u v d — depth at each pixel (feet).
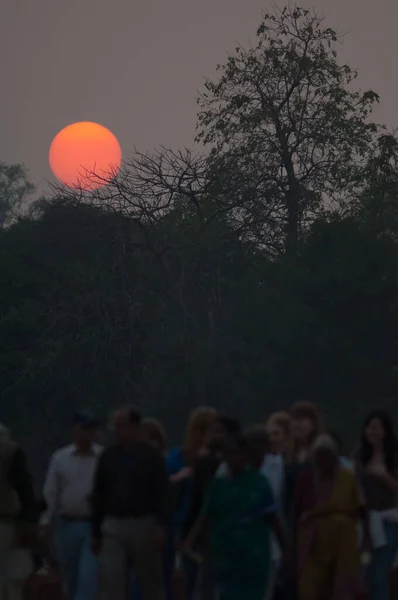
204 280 640.17
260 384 617.62
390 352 616.80
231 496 122.62
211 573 133.59
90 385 629.92
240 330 629.51
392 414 610.65
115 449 130.93
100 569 129.49
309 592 130.93
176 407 625.82
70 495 142.51
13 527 127.13
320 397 615.16
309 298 616.80
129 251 643.04
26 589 146.82
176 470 145.48
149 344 624.59
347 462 149.89
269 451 141.08
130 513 128.77
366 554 153.38
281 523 126.41
